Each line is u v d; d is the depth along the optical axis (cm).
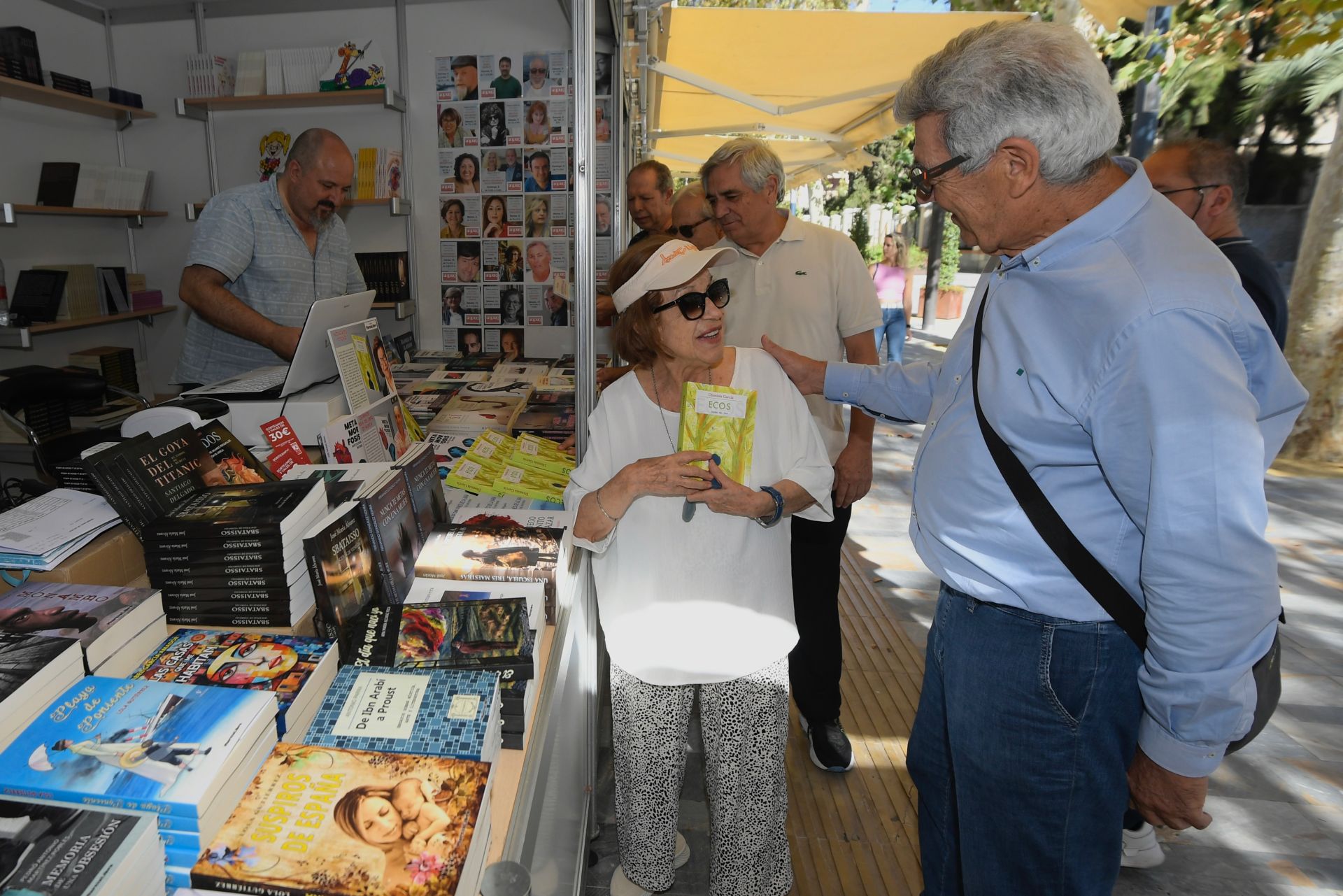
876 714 256
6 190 329
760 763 156
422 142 346
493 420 213
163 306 379
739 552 147
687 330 140
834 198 1712
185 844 62
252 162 355
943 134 105
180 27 345
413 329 362
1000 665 116
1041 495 107
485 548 126
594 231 170
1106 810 117
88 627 79
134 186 353
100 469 97
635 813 165
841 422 226
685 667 148
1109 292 96
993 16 346
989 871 127
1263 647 94
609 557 154
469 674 91
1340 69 678
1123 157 110
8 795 62
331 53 325
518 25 333
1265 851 201
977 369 115
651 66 364
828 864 194
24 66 304
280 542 95
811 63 434
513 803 82
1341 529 445
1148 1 360
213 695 73
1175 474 90
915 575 367
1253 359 96
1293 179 940
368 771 71
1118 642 109
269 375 171
